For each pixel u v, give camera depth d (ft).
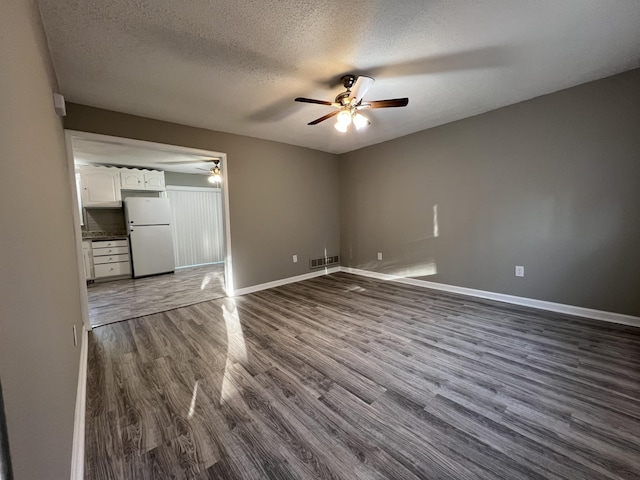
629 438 4.53
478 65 7.59
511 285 10.96
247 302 12.23
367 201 16.20
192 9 5.32
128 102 9.30
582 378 6.11
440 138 12.59
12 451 1.64
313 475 4.07
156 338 8.73
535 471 4.04
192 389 6.11
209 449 4.55
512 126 10.46
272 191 14.60
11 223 2.06
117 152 14.20
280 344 8.14
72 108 9.23
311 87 8.55
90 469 4.22
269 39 6.27
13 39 2.61
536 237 10.19
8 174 2.09
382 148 15.08
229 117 10.85
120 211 19.24
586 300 9.32
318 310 10.96
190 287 15.34
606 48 6.93
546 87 9.11
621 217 8.57
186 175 21.89
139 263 18.02
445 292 12.79
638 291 8.43
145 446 4.62
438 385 6.06
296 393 5.91
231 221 13.16
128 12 5.33
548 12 5.60
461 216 12.19
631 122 8.22
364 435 4.78
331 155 17.38
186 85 8.26
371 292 13.28
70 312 5.70
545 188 9.88
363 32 6.10
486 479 3.94
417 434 4.77
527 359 6.95
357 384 6.16
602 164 8.76
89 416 5.32
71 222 8.50
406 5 5.32
